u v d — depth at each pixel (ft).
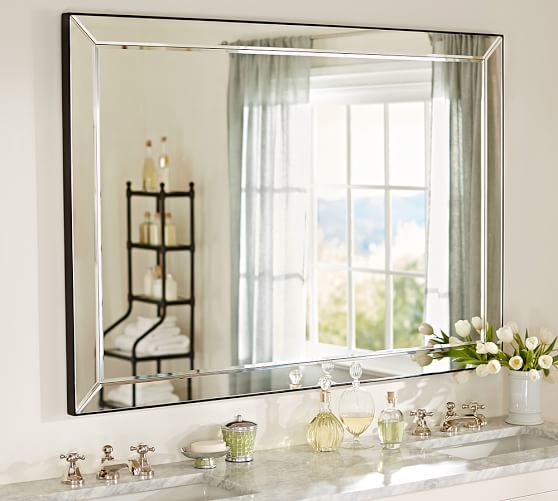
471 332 10.30
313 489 8.04
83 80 8.32
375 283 9.86
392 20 9.82
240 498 7.79
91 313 8.45
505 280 10.56
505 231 10.53
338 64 9.49
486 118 10.27
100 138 8.43
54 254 8.35
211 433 9.03
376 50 9.62
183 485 8.45
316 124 9.47
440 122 10.05
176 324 8.89
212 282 9.05
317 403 9.55
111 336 8.57
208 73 8.88
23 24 8.15
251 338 9.24
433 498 8.40
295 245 9.45
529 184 10.64
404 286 10.00
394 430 9.25
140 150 8.64
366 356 9.80
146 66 8.60
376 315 9.87
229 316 9.14
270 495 7.86
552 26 10.71
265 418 9.30
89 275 8.43
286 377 9.37
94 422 8.53
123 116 8.54
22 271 8.23
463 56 10.09
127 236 8.62
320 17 9.45
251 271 9.25
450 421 9.91
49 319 8.35
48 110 8.28
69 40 8.23
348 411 9.36
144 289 8.72
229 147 9.07
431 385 10.18
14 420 8.24
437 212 10.11
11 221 8.18
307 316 9.53
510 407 10.25
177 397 8.87
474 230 10.29
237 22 8.93
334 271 9.65
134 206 8.63
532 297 10.73
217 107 8.96
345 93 9.55
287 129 9.33
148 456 8.77
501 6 10.42
